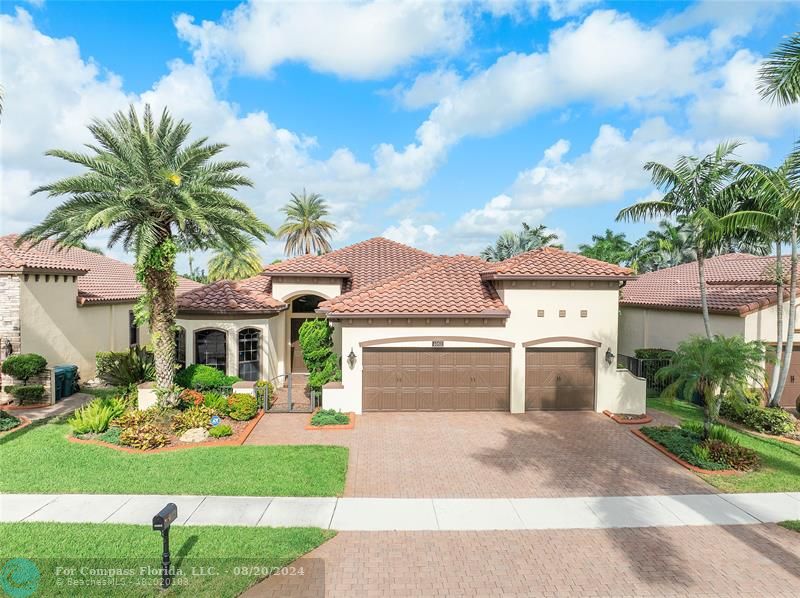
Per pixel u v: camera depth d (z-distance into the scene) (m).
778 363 16.66
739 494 10.84
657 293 25.94
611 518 9.62
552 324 17.47
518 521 9.45
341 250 27.14
